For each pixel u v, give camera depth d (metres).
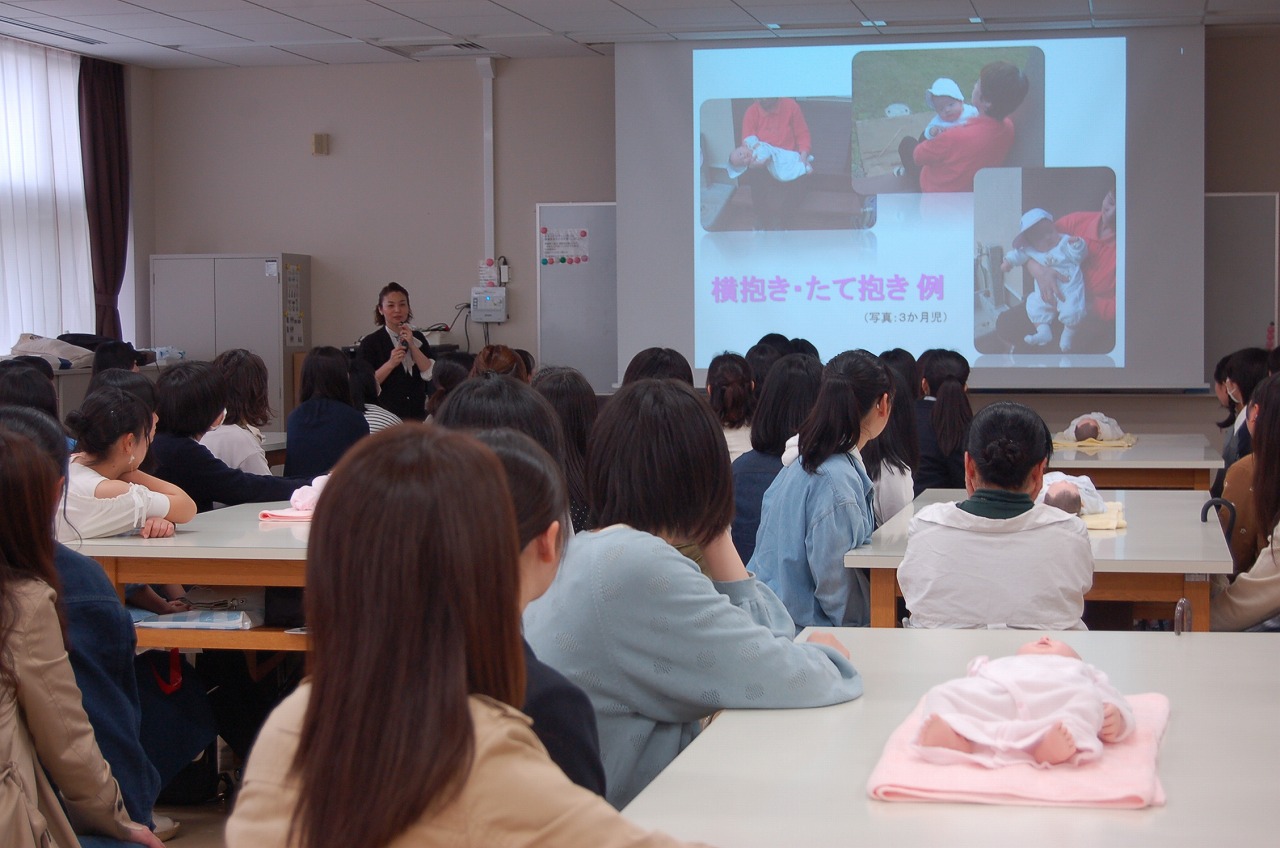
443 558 0.83
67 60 7.52
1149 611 3.31
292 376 7.75
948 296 7.03
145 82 7.99
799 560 2.66
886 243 7.06
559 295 7.59
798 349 5.03
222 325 7.70
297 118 7.89
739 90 7.08
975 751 1.31
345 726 0.81
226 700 3.18
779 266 7.13
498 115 7.65
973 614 2.23
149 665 2.89
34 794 1.70
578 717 1.09
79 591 1.98
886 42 6.96
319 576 0.85
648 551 1.49
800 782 1.29
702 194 7.14
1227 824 1.16
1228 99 7.05
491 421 1.95
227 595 3.12
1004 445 2.24
